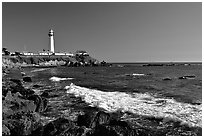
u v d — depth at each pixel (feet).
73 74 175.22
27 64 354.95
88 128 30.89
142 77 139.74
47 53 406.21
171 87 84.69
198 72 189.67
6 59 320.50
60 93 69.26
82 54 450.71
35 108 42.19
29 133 29.30
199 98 57.26
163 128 32.99
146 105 47.62
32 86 90.33
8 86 58.54
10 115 33.19
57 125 29.50
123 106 46.37
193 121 35.50
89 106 48.08
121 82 107.14
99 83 103.09
